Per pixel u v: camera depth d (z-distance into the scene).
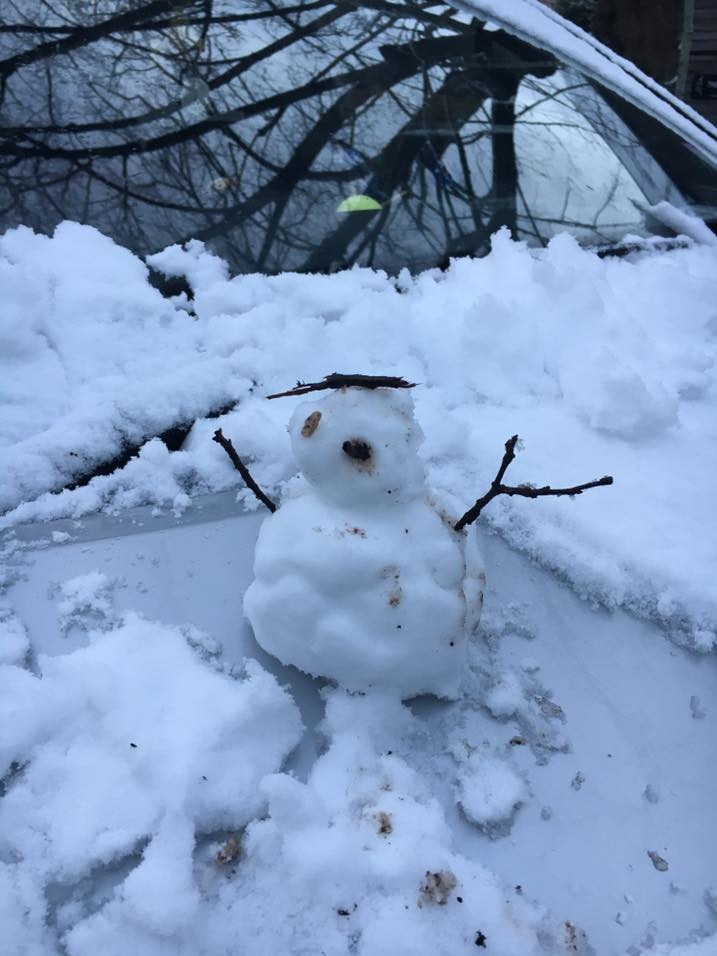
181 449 0.68
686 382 0.82
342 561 0.46
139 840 0.43
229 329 0.75
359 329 0.78
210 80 0.94
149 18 0.97
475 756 0.48
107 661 0.50
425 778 0.47
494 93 1.06
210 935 0.40
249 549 0.59
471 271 0.87
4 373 0.68
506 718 0.51
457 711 0.51
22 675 0.50
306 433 0.45
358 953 0.40
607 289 0.90
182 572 0.57
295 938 0.40
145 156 0.87
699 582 0.60
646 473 0.70
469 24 1.12
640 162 1.07
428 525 0.48
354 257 0.86
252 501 0.62
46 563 0.57
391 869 0.42
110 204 0.83
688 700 0.53
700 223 1.03
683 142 1.13
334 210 0.88
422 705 0.51
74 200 0.83
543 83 1.10
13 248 0.78
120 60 0.93
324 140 0.93
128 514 0.61
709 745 0.51
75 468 0.63
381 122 0.97
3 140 0.85
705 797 0.48
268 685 0.49
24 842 0.43
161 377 0.70
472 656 0.54
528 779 0.48
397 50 1.05
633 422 0.73
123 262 0.79
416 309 0.83
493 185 0.96
